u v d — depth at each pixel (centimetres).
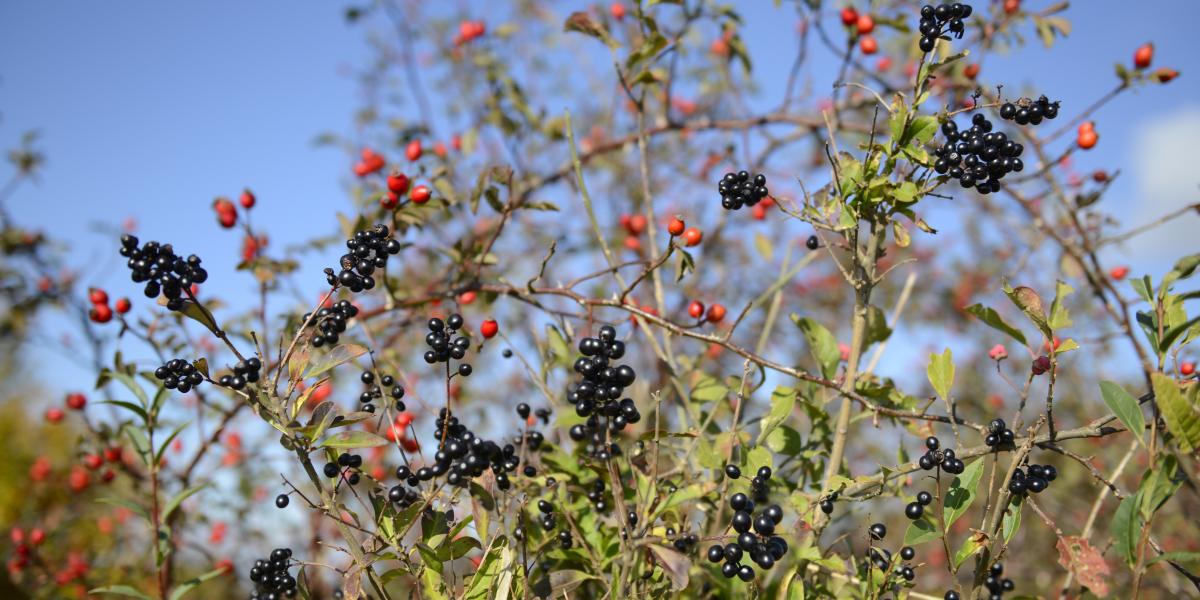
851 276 220
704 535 221
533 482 229
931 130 196
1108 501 443
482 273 396
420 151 340
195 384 178
